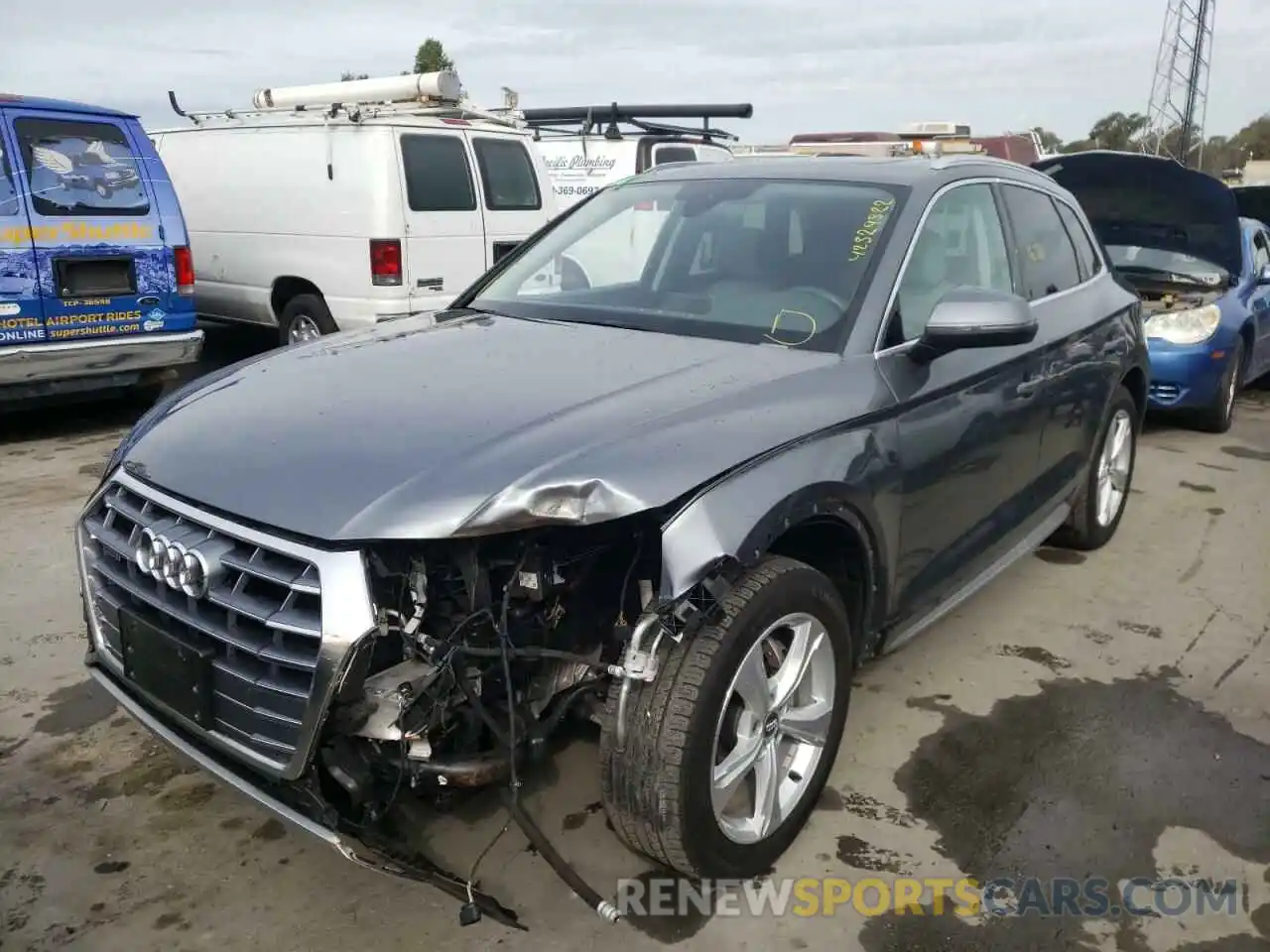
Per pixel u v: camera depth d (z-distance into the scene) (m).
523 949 2.52
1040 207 4.48
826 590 2.77
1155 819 3.08
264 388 2.92
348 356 3.16
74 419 7.56
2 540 5.00
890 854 2.90
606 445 2.41
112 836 2.90
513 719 2.32
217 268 9.37
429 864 2.41
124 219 6.78
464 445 2.41
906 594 3.30
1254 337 8.28
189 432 2.72
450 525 2.21
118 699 2.72
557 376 2.86
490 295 3.91
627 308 3.52
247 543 2.33
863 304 3.20
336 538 2.21
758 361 3.00
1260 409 9.05
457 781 2.36
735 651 2.47
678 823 2.44
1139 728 3.58
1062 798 3.17
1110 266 5.18
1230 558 5.20
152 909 2.62
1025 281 4.14
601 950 2.52
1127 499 5.95
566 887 2.72
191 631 2.45
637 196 4.04
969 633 4.29
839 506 2.78
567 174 11.92
